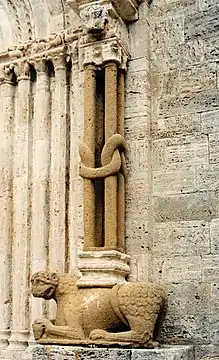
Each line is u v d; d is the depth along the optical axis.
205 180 5.97
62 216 6.45
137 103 6.31
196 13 6.36
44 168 6.65
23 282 6.51
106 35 6.18
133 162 6.20
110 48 6.14
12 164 6.92
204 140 6.05
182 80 6.27
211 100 6.10
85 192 5.96
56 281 5.70
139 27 6.48
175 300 5.85
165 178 6.14
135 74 6.39
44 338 5.46
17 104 7.04
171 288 5.89
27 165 6.79
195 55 6.27
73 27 6.79
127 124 6.30
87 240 5.86
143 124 6.24
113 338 5.22
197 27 6.32
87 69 6.22
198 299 5.77
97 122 6.21
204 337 5.66
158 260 6.01
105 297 5.46
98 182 6.06
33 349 5.27
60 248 6.38
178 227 6.00
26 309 6.46
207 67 6.19
